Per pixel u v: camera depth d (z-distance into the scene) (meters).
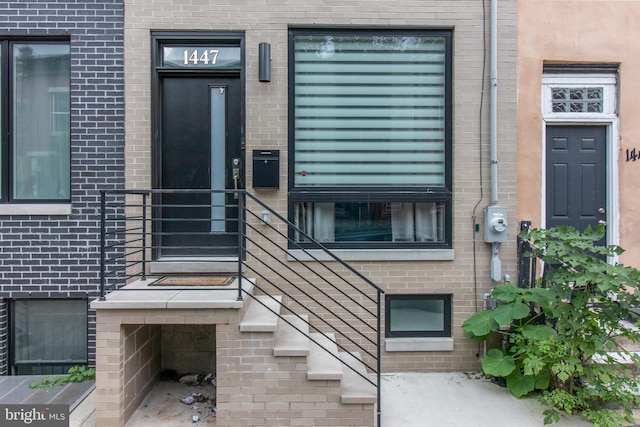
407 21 4.67
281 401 3.53
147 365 4.16
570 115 4.99
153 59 4.60
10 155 4.72
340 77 4.78
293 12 4.61
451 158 4.76
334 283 4.62
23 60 4.76
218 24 4.57
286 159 4.62
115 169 4.61
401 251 4.61
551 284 4.27
